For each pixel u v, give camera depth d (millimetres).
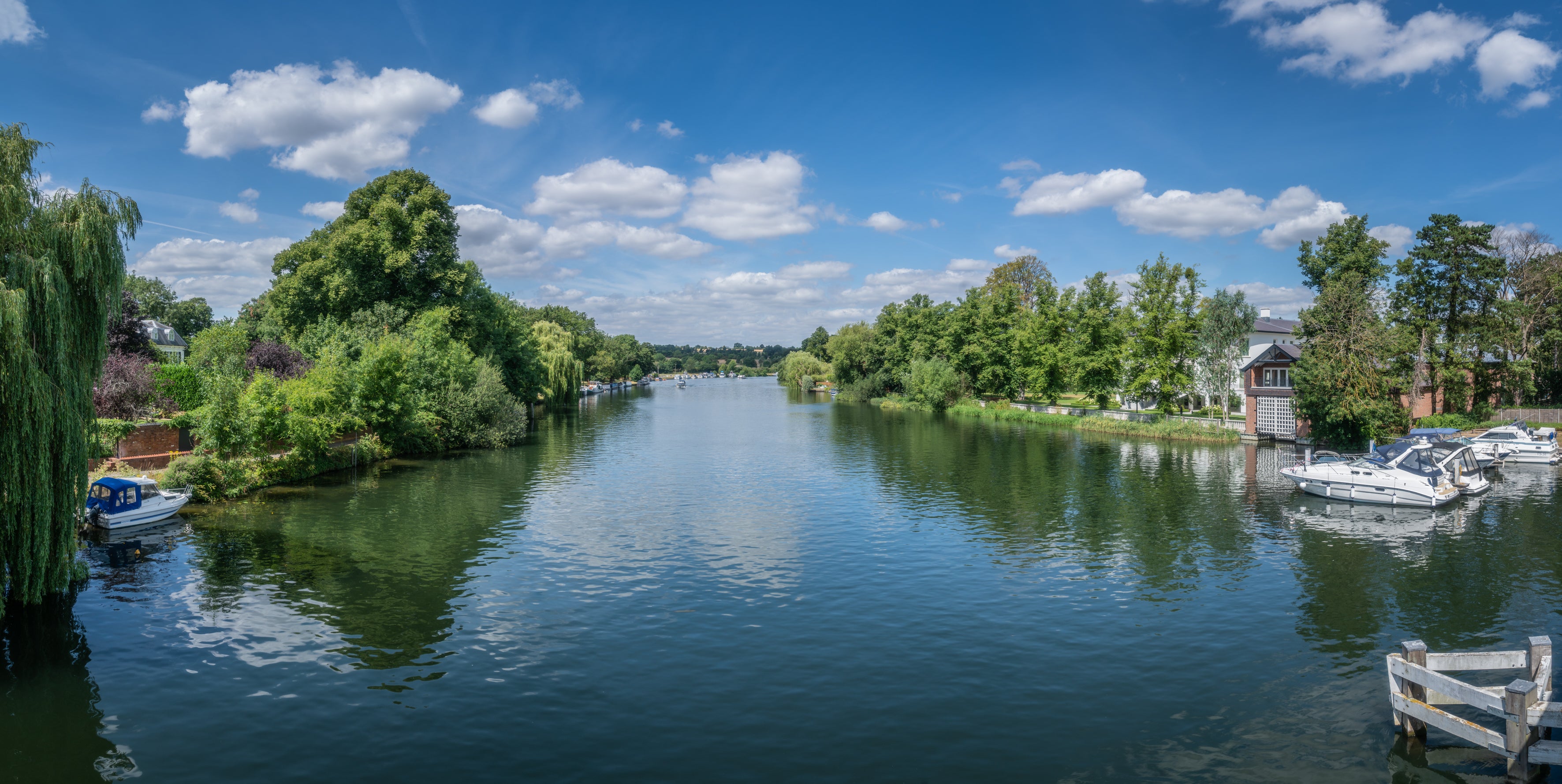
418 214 67500
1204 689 16500
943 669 17609
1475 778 12758
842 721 15102
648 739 14367
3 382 18156
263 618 20891
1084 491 40625
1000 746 14109
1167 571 25453
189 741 14234
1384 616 20875
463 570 25625
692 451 59156
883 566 26188
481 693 16328
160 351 58094
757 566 26172
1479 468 39594
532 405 103625
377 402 53094
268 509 35656
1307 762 13422
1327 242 60188
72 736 14422
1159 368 71562
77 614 21125
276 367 58469
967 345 108375
